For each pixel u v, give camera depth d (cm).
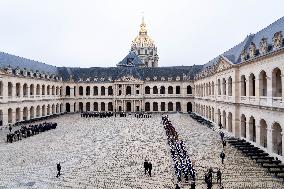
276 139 4016
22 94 8300
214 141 5288
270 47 4269
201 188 2883
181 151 4134
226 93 6197
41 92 9612
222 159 3772
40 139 5638
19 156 4253
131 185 3006
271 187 2861
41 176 3331
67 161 3978
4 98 7362
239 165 3653
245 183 2989
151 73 12256
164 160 3969
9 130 6612
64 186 3006
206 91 8794
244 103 5128
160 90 11981
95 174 3391
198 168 3562
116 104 11888
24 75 8431
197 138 5616
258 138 4528
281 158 3731
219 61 6675
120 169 3578
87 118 9581
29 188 2945
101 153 4434
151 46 17800
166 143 5159
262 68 4359
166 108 11906
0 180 3189
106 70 12438
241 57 5388
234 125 5525
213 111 7656
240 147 4541
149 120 8906
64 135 6116
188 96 11694
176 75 12012
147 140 5478
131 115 10562
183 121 8519
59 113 11025
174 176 3275
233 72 5575
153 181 3116
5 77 7406
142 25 18200
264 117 4272
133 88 11850
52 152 4509
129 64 14062
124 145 5022
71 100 11862
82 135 6116
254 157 3916
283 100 3706
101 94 12112
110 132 6519
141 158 4103
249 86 4956
